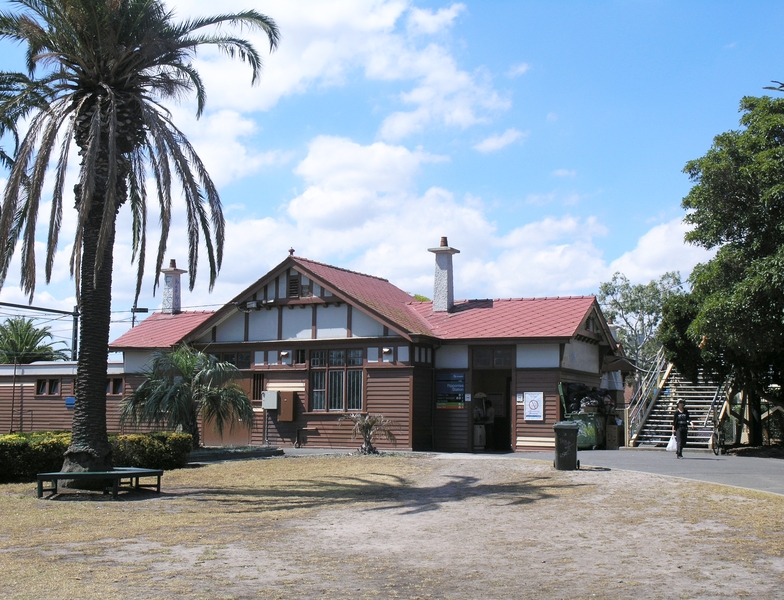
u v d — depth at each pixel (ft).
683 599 25.08
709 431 83.25
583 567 29.73
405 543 34.47
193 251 55.01
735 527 36.94
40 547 33.19
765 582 27.12
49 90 52.29
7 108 52.01
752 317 67.05
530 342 83.87
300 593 25.88
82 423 50.34
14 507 44.21
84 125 51.39
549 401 82.99
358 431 76.59
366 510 43.52
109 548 33.06
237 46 56.95
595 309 93.71
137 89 54.03
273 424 93.09
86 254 51.31
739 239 72.59
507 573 28.81
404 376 85.87
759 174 67.26
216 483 55.47
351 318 89.71
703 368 82.74
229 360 96.94
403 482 55.31
